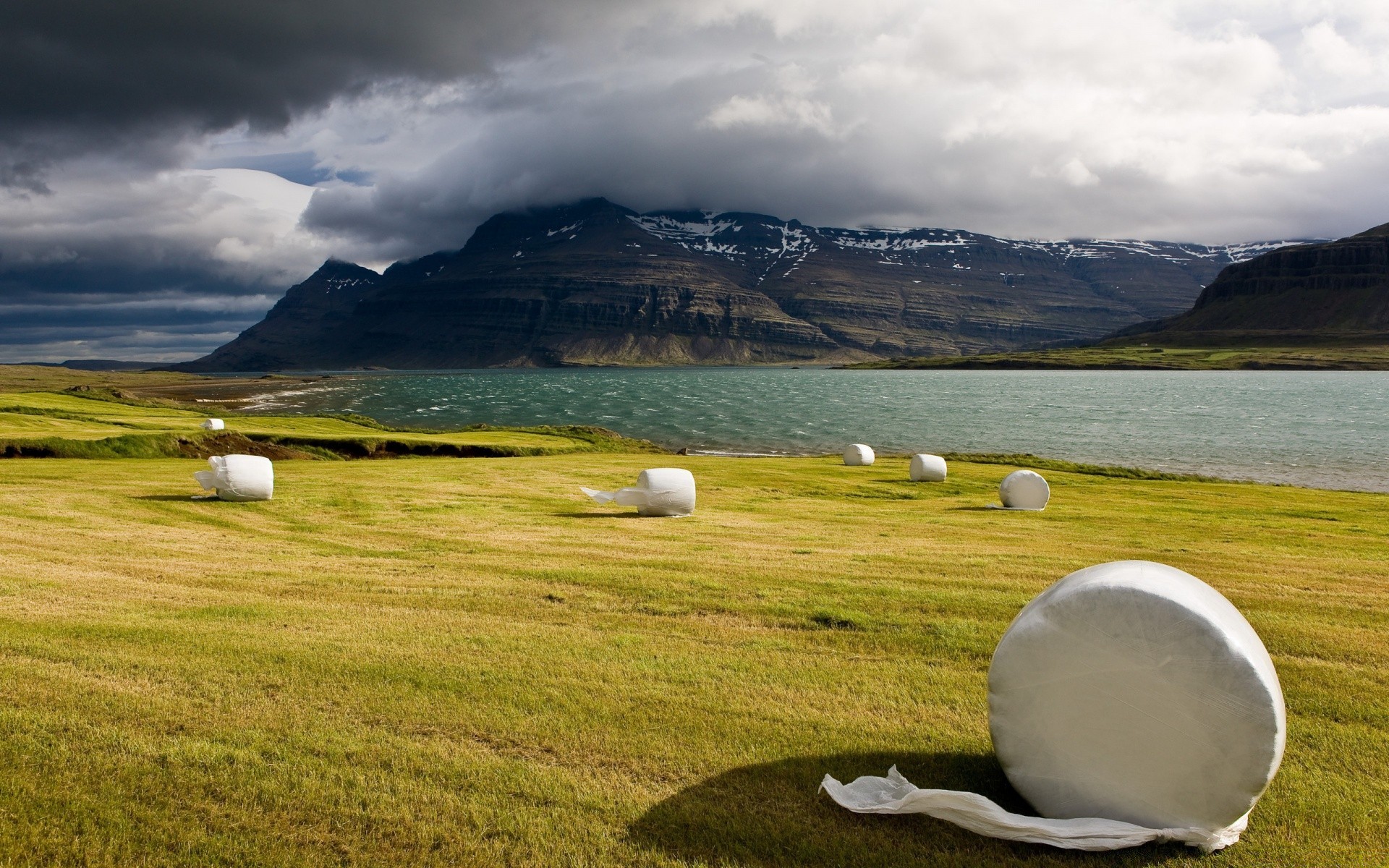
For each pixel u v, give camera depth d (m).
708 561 15.33
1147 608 5.97
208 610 11.09
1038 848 6.01
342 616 10.98
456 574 13.91
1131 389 159.38
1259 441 68.94
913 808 6.28
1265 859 5.94
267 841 5.85
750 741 7.50
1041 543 19.08
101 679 8.38
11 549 15.29
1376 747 7.68
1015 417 97.12
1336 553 18.67
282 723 7.55
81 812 6.10
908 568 15.05
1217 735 5.86
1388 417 89.56
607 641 10.16
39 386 151.50
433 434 52.91
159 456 37.00
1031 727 6.34
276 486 26.41
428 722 7.67
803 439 76.94
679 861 5.74
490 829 6.05
